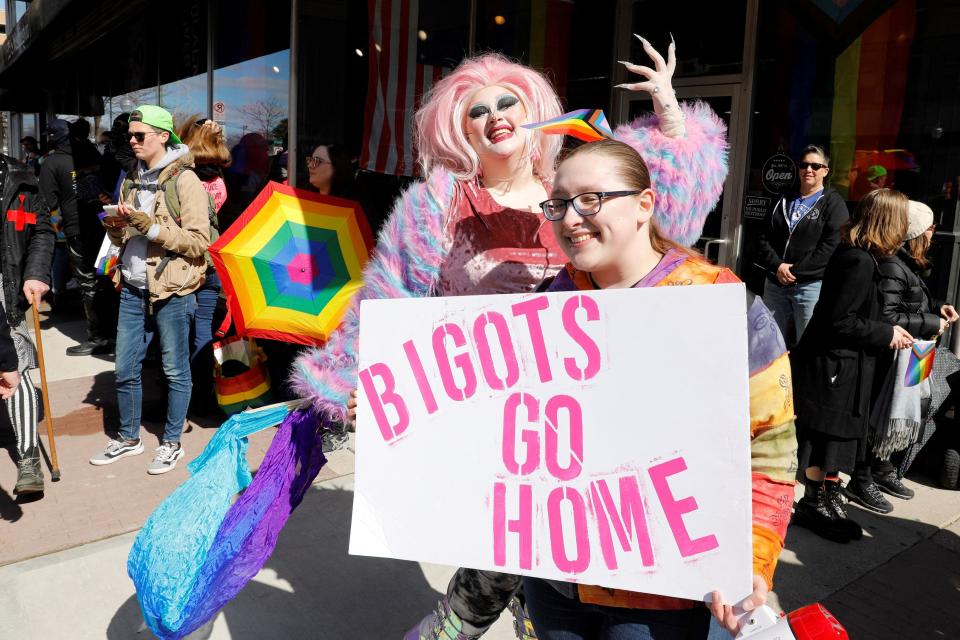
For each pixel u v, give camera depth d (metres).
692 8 5.45
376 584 3.13
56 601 2.95
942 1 4.41
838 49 4.87
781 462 1.45
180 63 9.14
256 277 3.04
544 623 1.73
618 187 1.48
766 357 1.47
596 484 1.45
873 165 4.82
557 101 2.31
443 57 5.80
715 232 5.51
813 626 1.20
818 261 4.78
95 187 6.65
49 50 14.81
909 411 3.60
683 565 1.38
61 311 8.70
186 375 4.27
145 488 4.02
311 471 2.28
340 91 6.22
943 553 3.48
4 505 3.78
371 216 5.64
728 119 5.36
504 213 2.20
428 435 1.61
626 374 1.42
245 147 7.76
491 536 1.56
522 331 1.51
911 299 3.56
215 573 2.09
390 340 1.63
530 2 6.00
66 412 5.26
